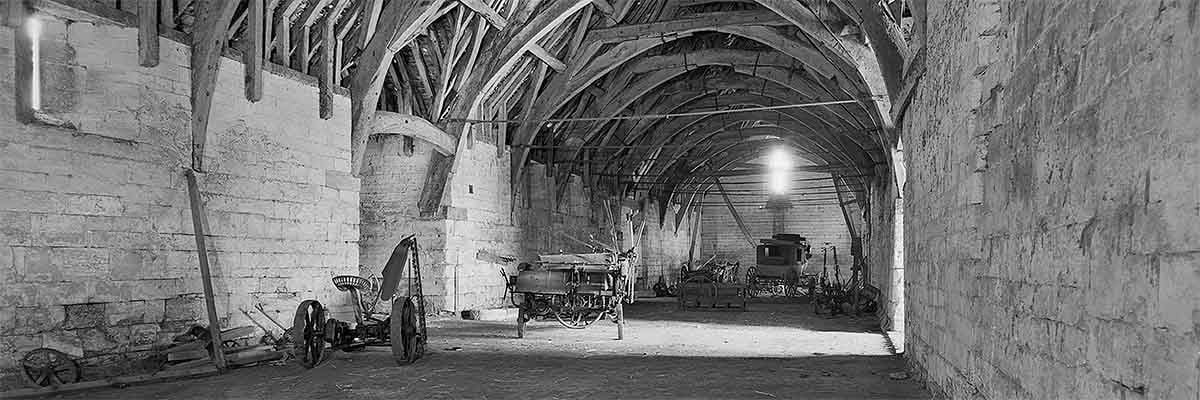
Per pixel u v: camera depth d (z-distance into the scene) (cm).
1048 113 337
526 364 810
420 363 812
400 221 1384
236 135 893
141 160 773
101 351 727
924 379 672
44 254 689
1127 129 255
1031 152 362
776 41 1416
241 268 893
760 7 1379
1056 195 325
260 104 927
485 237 1509
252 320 869
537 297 1148
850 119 1631
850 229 2728
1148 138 240
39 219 688
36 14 687
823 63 1376
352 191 1083
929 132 658
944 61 579
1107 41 272
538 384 682
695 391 645
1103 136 275
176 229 808
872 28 911
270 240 938
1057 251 324
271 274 938
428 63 1326
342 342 823
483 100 1496
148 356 766
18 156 675
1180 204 219
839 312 1639
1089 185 289
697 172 2805
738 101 2005
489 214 1529
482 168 1504
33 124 686
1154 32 235
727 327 1316
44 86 699
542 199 1792
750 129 2466
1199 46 208
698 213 3206
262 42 928
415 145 1393
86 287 720
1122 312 258
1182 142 218
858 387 666
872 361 852
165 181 797
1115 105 265
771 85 1808
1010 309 396
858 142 1738
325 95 1027
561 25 1419
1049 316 333
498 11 1280
